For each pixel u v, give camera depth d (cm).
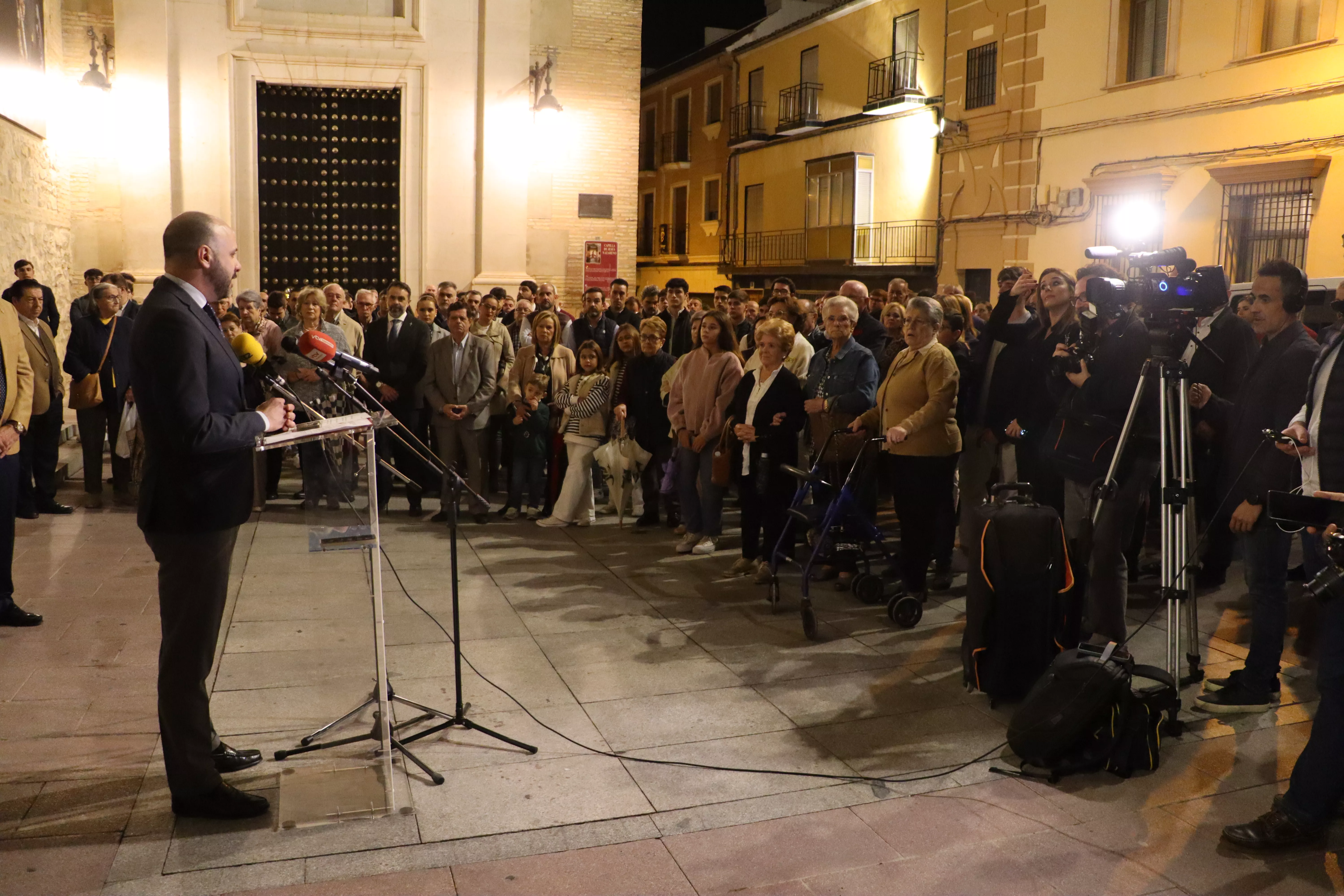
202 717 361
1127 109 1627
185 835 356
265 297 1382
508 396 894
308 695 377
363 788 371
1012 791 401
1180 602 489
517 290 1447
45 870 333
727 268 3048
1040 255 1838
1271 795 398
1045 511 480
